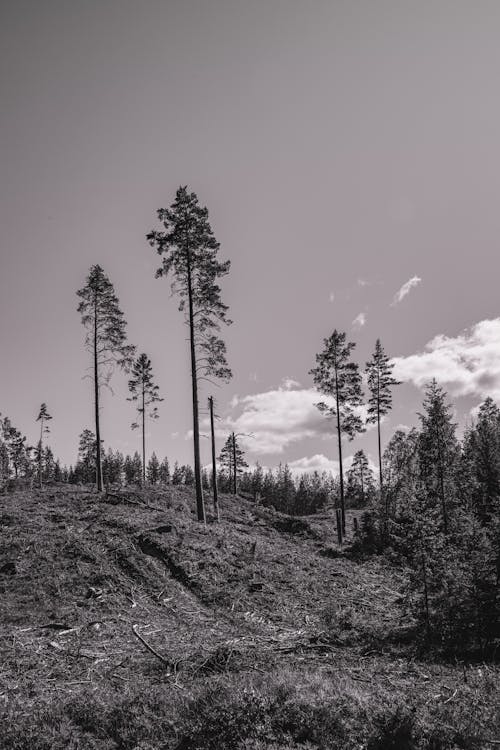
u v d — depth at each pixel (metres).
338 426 36.88
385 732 7.90
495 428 39.75
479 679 10.77
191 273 28.75
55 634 12.85
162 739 7.93
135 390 54.22
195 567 18.94
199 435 27.61
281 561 22.17
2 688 9.66
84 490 34.53
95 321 34.81
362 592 20.16
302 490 88.50
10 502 28.92
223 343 28.16
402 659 12.48
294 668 11.17
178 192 28.48
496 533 14.73
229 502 41.44
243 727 7.90
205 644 12.91
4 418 77.69
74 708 8.68
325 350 37.81
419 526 15.32
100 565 17.75
